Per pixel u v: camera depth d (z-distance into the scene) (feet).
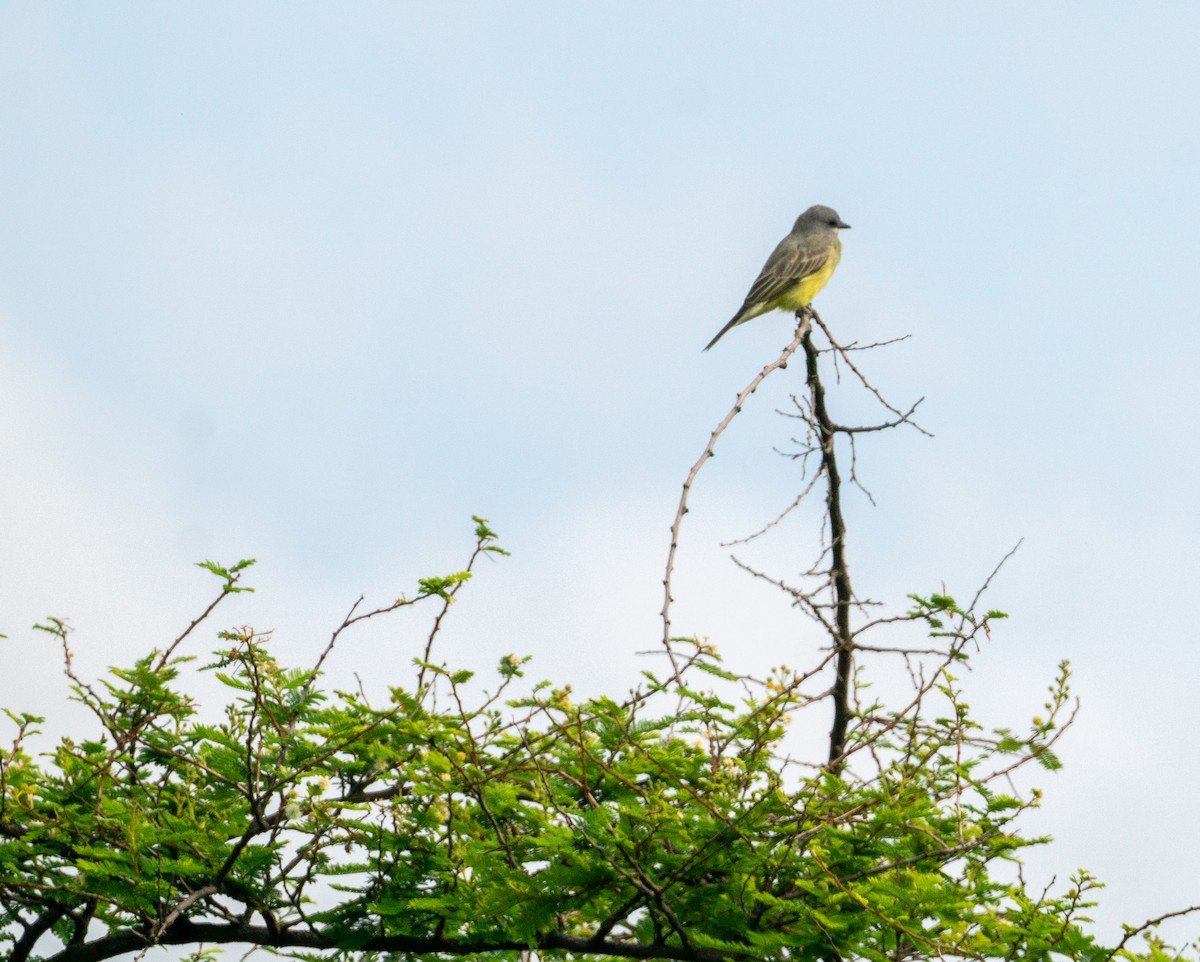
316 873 37.47
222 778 37.01
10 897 38.27
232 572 37.22
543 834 33.55
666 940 35.22
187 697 40.45
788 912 33.58
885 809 33.71
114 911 38.17
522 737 37.19
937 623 38.09
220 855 36.76
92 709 37.37
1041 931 32.71
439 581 35.12
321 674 38.14
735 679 35.58
